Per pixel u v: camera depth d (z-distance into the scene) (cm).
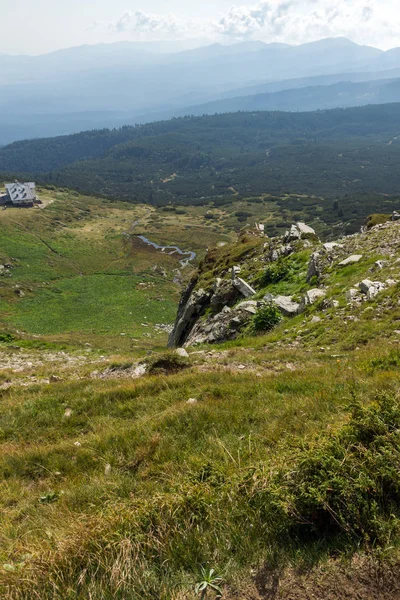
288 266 2648
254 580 326
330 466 395
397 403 486
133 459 683
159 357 1400
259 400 841
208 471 512
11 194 17125
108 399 1062
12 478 723
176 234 16638
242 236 4462
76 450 784
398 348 1051
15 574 371
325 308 1736
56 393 1227
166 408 910
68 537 411
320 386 865
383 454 399
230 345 1764
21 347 2847
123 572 344
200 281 3688
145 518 420
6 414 1070
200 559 362
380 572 310
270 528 374
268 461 469
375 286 1634
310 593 304
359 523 347
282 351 1395
